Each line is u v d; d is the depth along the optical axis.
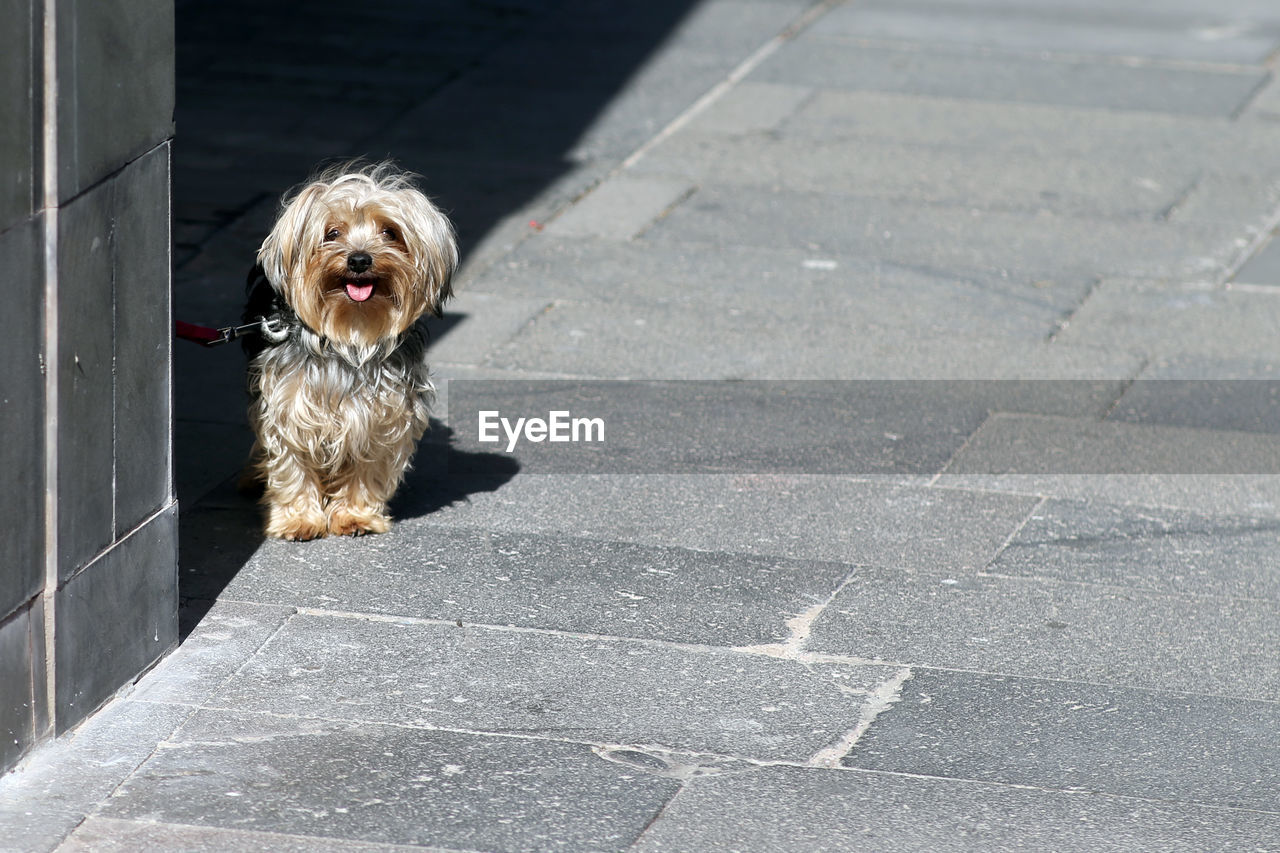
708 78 15.38
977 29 17.30
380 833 4.84
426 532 7.10
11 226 4.65
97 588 5.34
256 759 5.23
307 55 15.55
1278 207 12.38
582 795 5.09
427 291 6.46
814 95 14.95
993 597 6.68
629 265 10.94
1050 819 5.05
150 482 5.61
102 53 4.97
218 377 8.84
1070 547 7.20
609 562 6.89
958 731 5.59
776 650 6.16
